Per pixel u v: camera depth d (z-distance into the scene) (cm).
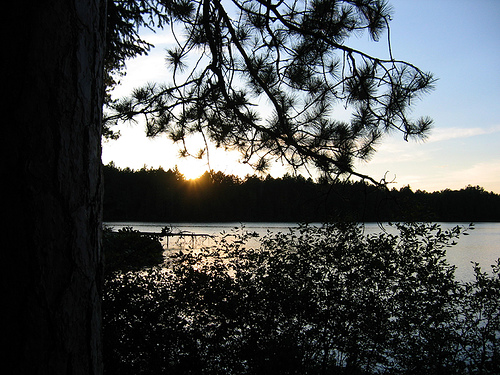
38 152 109
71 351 112
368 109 411
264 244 416
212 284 351
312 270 389
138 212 4719
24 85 109
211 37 449
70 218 115
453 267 410
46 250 108
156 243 386
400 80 396
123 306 329
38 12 114
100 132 134
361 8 389
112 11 543
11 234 104
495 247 2175
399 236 411
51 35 115
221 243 412
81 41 124
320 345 380
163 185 4522
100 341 126
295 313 365
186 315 354
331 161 413
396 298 394
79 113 121
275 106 430
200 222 3675
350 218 403
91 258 123
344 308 386
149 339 326
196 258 387
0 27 111
